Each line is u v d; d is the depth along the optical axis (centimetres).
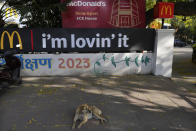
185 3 820
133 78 697
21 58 693
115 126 363
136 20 796
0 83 529
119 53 723
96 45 718
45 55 699
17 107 439
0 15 795
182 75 812
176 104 477
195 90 592
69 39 703
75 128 352
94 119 389
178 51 2189
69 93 536
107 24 785
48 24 855
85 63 716
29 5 782
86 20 771
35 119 384
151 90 578
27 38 686
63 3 730
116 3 773
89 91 556
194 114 422
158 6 762
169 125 372
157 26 1416
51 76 709
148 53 734
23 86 591
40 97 502
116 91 561
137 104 470
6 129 345
